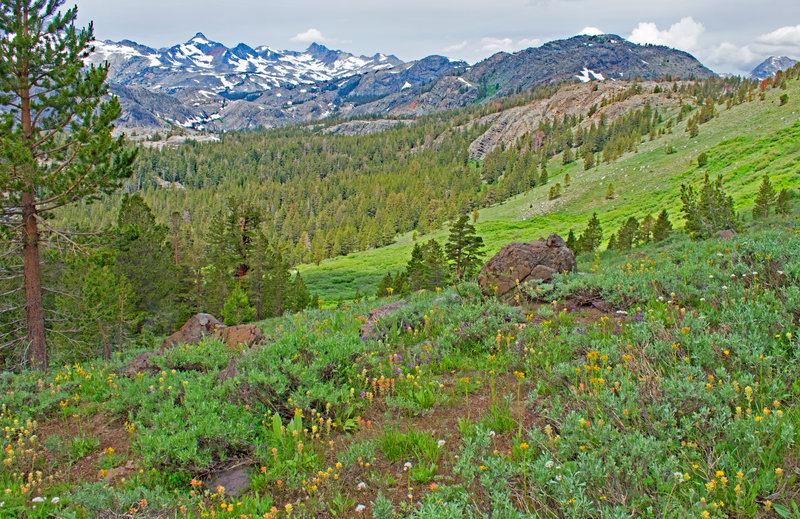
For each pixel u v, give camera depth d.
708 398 4.02
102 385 7.79
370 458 4.29
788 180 68.50
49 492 4.45
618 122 180.00
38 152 14.36
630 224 51.41
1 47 13.22
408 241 132.12
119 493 4.03
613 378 4.78
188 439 4.73
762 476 3.15
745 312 5.75
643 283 8.09
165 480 4.51
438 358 6.82
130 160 14.91
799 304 5.67
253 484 4.17
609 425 3.85
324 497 3.86
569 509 3.06
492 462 3.71
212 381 6.55
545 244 10.41
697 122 144.25
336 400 5.39
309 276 95.88
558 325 7.36
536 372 5.61
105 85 14.72
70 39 14.27
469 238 51.12
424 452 4.27
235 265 37.94
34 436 5.50
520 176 162.62
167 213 178.00
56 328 17.75
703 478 3.29
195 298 40.19
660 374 4.87
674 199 95.56
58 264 20.84
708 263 8.20
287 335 7.71
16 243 14.45
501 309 8.22
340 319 9.69
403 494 3.82
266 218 38.09
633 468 3.44
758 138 105.81
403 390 5.79
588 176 136.75
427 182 191.38
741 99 150.62
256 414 5.46
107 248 16.36
